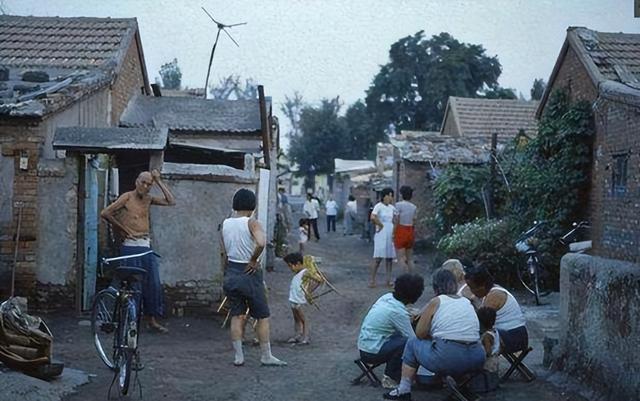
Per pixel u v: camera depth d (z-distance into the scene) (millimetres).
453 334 6598
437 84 50750
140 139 10547
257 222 8141
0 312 6961
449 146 24078
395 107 54719
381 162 39438
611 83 12422
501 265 13852
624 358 6293
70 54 15547
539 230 13656
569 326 7492
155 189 10875
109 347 8836
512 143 18703
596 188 13078
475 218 18594
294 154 64188
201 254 10922
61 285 10805
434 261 17734
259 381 7656
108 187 12859
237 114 17016
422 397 7098
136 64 17578
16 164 10789
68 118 12000
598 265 6848
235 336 8312
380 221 15047
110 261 8789
